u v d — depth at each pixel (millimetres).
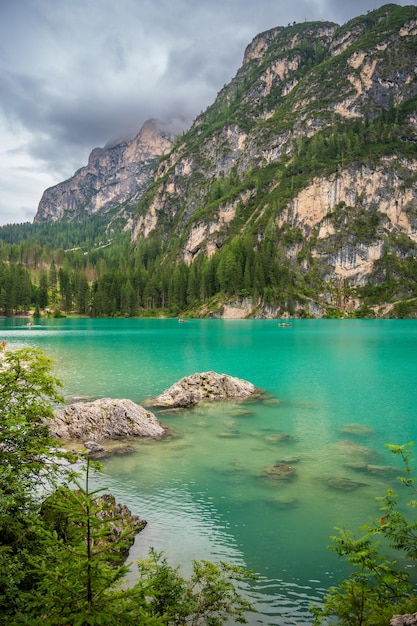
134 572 13234
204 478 21359
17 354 12070
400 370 54562
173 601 10266
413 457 24297
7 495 9172
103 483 20641
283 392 41781
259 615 11672
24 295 191000
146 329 130875
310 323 168500
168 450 25547
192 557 14398
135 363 59781
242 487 20281
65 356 67000
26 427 11234
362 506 18312
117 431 28016
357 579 10102
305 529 16406
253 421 31891
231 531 16234
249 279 199875
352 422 31562
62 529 9992
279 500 18875
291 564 14125
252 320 187875
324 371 53844
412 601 9328
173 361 62062
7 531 9266
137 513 17578
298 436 28281
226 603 11438
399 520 10555
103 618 6551
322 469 22547
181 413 34031
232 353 71375
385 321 184375
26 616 6992
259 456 24578
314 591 12805
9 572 7797
